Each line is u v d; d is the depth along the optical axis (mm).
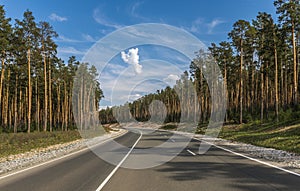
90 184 8211
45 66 39625
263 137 23797
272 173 9320
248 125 37188
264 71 40750
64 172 10430
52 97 62219
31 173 10367
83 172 10367
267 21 36500
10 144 22719
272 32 35906
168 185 7914
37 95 49969
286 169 10039
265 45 37250
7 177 9648
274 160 12461
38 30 36094
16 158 16859
